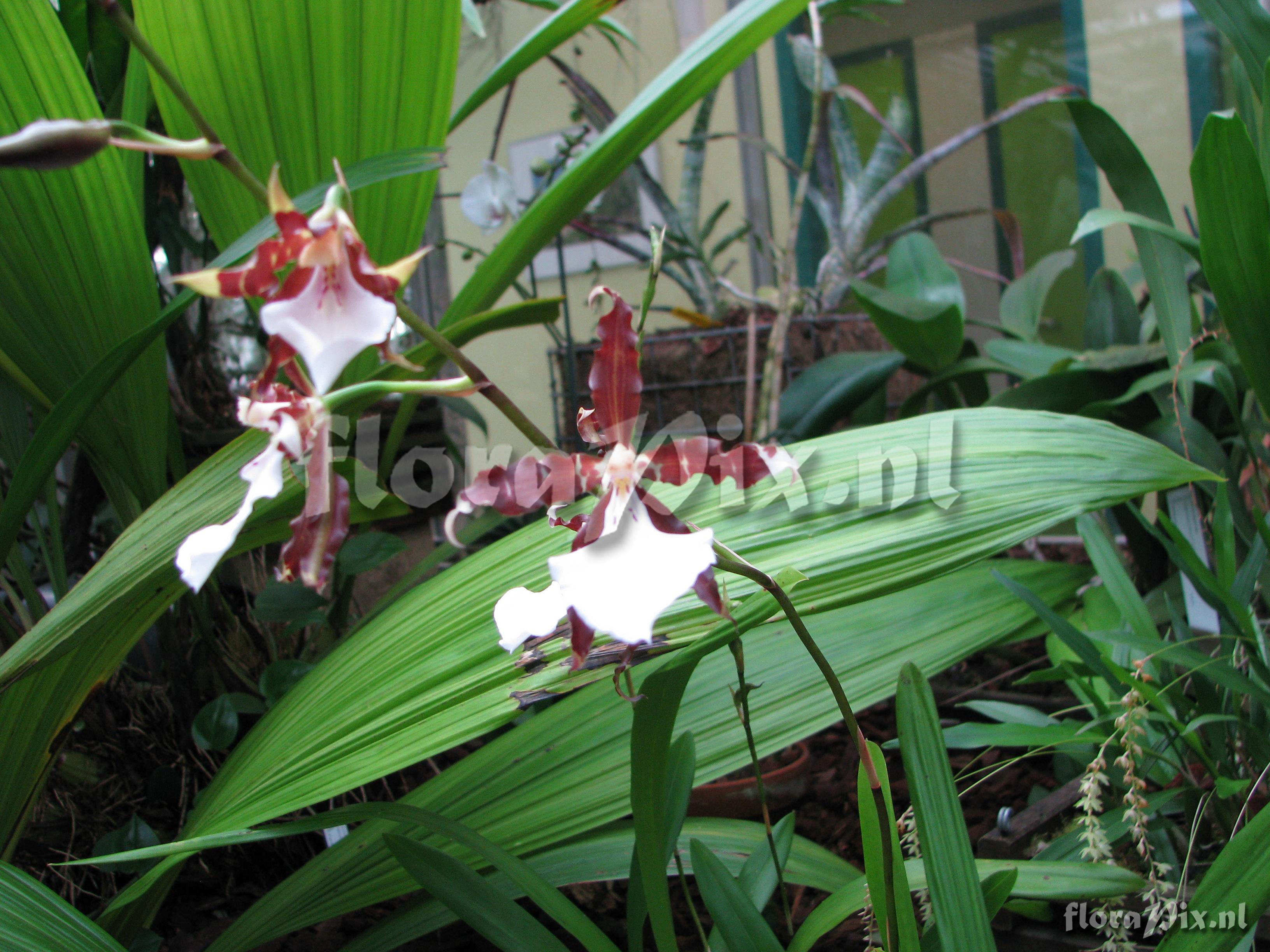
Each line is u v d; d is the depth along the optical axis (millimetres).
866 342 897
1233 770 376
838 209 922
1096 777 315
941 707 599
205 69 385
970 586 453
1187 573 378
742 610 252
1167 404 544
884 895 261
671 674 244
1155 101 982
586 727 376
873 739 571
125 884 448
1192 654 349
